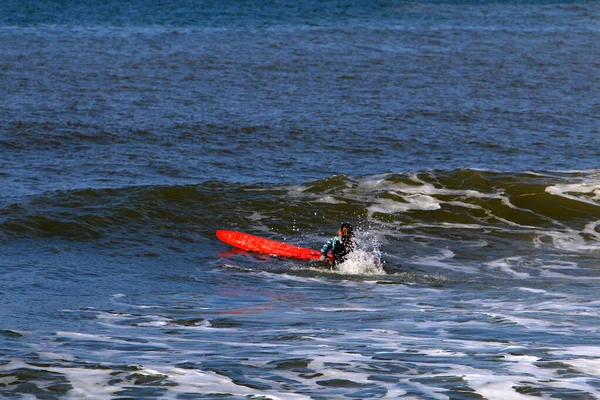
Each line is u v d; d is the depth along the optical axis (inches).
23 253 2539.4
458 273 2456.9
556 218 3026.6
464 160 4015.8
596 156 4141.2
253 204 3120.1
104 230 2800.2
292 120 4731.8
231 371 1360.7
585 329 1683.1
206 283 2306.8
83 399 1226.0
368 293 2192.4
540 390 1251.8
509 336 1619.1
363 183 3336.6
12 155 3863.2
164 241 2760.8
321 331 1686.8
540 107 5285.4
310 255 2630.4
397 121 4793.3
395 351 1489.9
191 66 6382.9
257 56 6884.8
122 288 2204.7
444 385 1280.8
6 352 1481.3
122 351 1505.9
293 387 1280.8
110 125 4505.4
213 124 4586.6
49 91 5364.2
